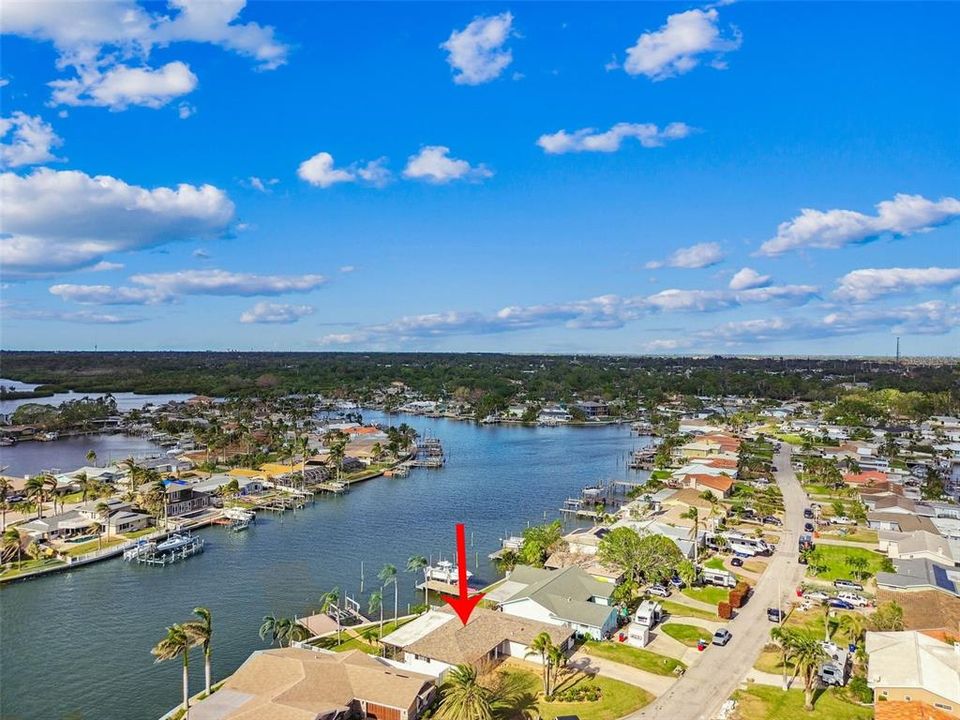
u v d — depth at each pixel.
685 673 90.94
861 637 99.69
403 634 99.94
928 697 79.12
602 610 106.44
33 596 128.12
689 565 127.25
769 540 159.62
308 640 103.00
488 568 145.62
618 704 82.50
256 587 133.38
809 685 81.12
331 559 152.25
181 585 134.38
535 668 92.50
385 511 199.38
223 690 81.06
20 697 91.12
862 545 155.38
